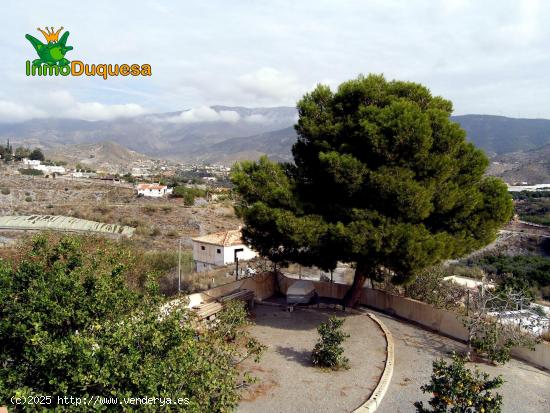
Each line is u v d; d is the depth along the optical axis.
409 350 10.95
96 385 4.72
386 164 11.49
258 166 13.38
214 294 13.78
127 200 71.00
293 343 11.14
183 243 42.34
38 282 5.91
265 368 9.49
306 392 8.41
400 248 10.58
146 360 4.99
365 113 12.11
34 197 68.12
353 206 12.27
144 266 12.65
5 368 5.12
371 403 7.90
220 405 5.53
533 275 28.77
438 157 11.20
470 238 11.91
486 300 11.14
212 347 6.72
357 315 13.67
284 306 14.68
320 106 13.77
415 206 10.80
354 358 10.22
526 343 10.41
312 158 13.66
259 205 11.96
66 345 4.80
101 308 5.87
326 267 13.02
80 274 6.50
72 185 79.69
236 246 30.55
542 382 9.34
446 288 14.39
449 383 6.50
